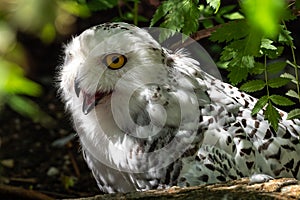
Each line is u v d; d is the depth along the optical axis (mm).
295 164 7125
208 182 6738
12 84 5816
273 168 6973
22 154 11891
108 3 9133
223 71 9719
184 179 6801
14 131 12492
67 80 6914
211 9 9102
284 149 7062
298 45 11578
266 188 5996
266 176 6422
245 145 6855
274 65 6887
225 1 10828
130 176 7156
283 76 7297
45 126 12547
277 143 7055
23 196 9742
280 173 7000
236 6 9648
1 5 5797
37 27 4266
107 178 7469
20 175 11336
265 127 7094
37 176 11289
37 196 9773
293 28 11805
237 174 6805
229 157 6816
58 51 13086
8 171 11438
